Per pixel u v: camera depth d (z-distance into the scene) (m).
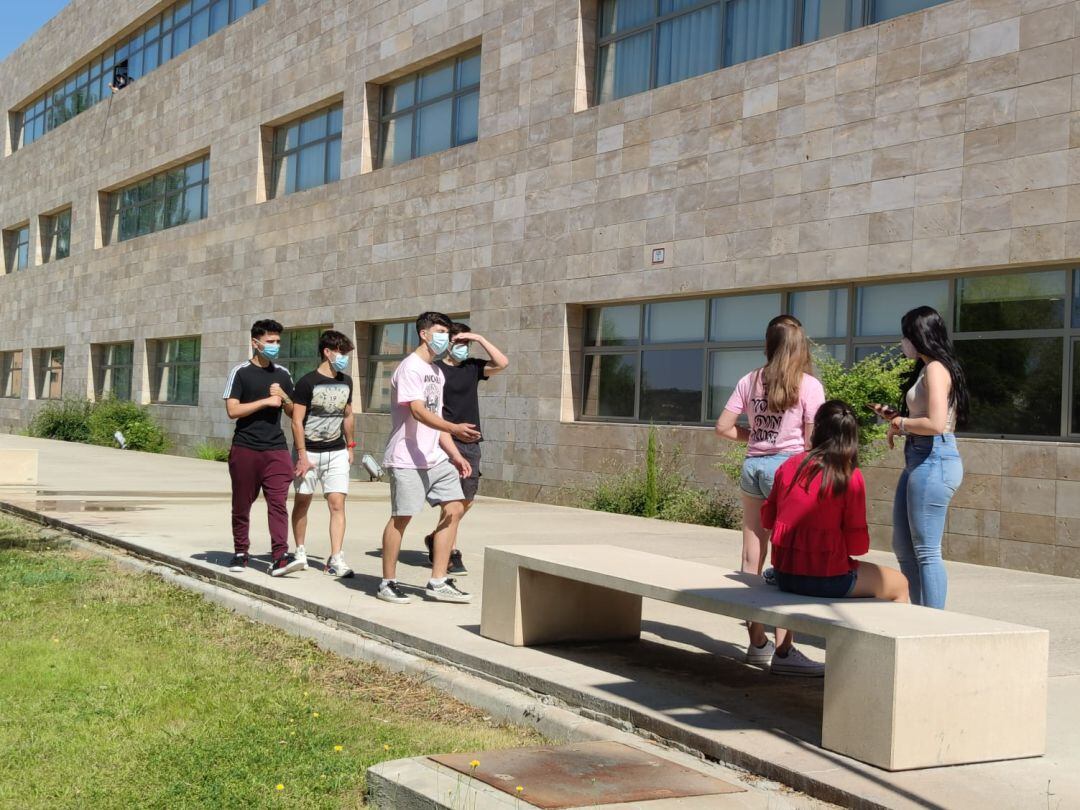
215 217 30.16
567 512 16.52
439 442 8.28
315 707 5.95
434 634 7.09
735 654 6.88
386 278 23.05
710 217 15.89
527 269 19.20
